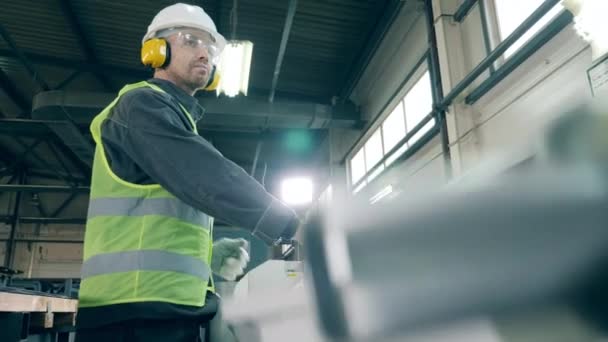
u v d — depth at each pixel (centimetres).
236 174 68
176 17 98
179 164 69
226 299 68
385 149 480
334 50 495
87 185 859
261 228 65
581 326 23
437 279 27
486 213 26
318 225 34
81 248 867
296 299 41
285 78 548
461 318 26
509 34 292
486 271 26
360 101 550
